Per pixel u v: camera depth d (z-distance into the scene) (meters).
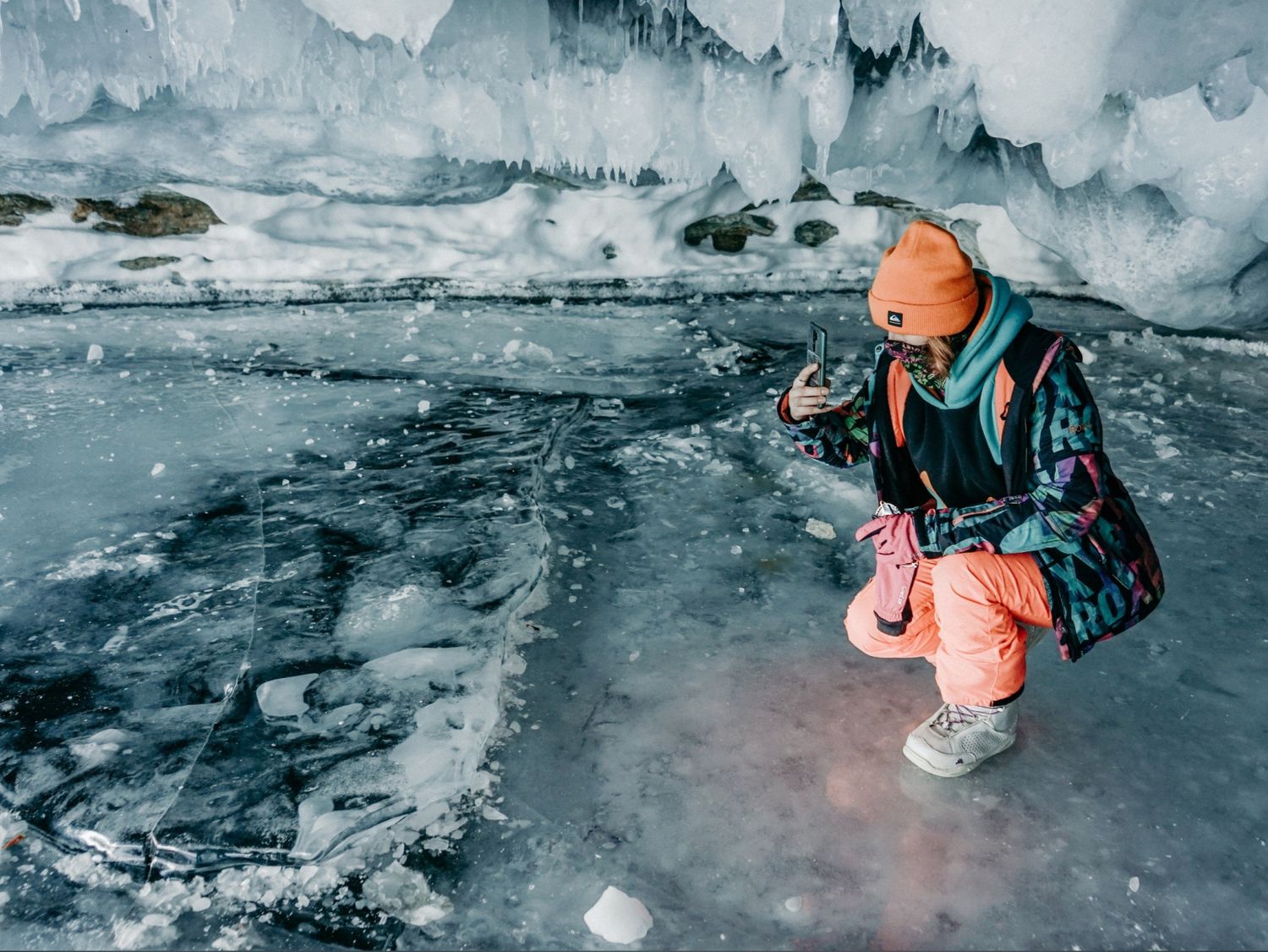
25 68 4.03
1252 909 1.89
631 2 4.42
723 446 3.99
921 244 1.81
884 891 1.95
